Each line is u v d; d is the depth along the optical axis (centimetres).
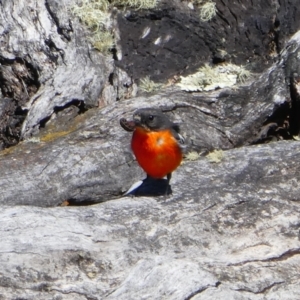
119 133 1205
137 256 928
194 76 1434
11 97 1427
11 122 1370
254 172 1120
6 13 1449
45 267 903
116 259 921
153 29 1498
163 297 834
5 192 1109
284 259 945
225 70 1462
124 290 853
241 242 978
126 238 955
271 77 1360
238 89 1364
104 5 1495
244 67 1489
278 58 1409
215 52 1513
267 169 1124
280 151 1171
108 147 1184
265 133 1323
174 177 1110
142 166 1057
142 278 862
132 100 1300
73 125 1305
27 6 1449
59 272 903
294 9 1511
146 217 993
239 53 1519
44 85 1383
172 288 840
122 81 1413
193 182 1096
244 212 1020
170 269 860
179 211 1009
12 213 967
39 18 1445
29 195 1117
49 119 1330
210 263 912
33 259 905
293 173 1116
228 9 1529
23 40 1429
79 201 1153
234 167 1132
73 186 1145
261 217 1014
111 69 1413
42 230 938
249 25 1528
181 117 1271
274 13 1524
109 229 961
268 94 1342
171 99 1295
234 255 953
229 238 983
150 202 1031
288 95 1341
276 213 1023
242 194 1052
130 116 1241
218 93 1350
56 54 1416
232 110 1338
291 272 918
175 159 1031
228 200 1037
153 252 946
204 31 1516
